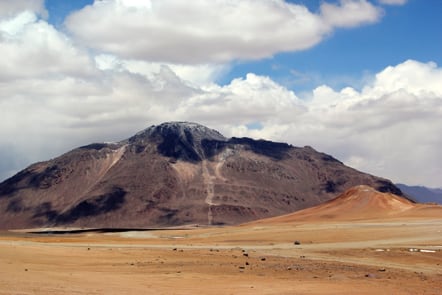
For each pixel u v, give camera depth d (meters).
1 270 48.03
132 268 57.34
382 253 73.19
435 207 182.75
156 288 41.28
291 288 43.72
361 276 53.00
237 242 106.12
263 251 80.38
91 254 70.75
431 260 67.00
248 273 54.38
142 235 165.38
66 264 59.12
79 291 36.97
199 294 38.81
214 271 55.62
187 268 57.81
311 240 103.00
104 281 44.31
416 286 46.59
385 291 43.09
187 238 125.81
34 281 41.09
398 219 159.62
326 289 43.56
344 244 91.00
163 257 70.25
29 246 76.50
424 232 107.75
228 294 39.38
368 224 138.38
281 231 126.44
